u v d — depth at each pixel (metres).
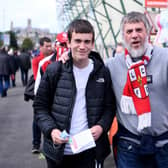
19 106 11.34
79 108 2.78
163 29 6.00
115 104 2.90
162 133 2.76
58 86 2.80
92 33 2.74
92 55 2.93
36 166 5.27
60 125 2.78
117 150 2.96
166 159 2.76
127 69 2.79
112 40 19.52
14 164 5.38
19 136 7.16
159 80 2.71
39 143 5.92
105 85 2.81
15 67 18.12
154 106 2.72
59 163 2.79
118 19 17.94
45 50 5.30
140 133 2.78
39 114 2.84
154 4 7.34
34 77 5.23
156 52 2.75
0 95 14.50
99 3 18.80
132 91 2.72
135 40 2.70
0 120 8.90
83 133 2.73
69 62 2.78
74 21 2.79
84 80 2.80
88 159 2.86
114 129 3.70
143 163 2.81
